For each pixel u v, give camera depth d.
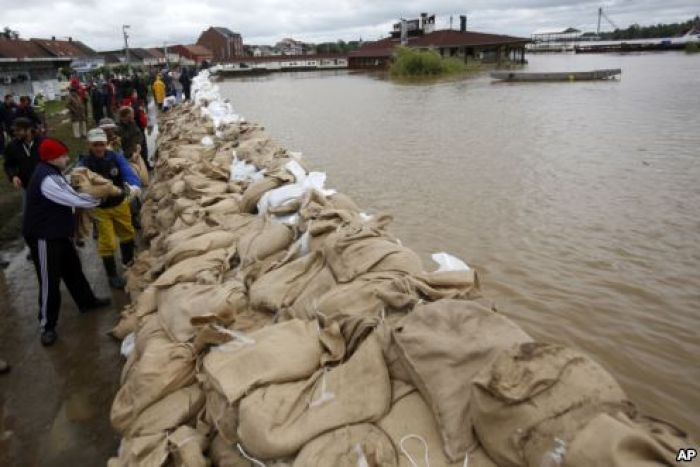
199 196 6.68
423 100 27.23
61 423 4.02
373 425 2.52
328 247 4.06
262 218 5.36
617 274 6.45
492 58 61.44
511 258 7.01
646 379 4.65
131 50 82.75
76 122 16.23
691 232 7.63
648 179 10.38
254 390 2.75
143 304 4.49
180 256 4.96
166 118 16.88
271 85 44.53
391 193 10.20
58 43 61.66
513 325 2.68
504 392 2.07
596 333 5.29
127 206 6.35
